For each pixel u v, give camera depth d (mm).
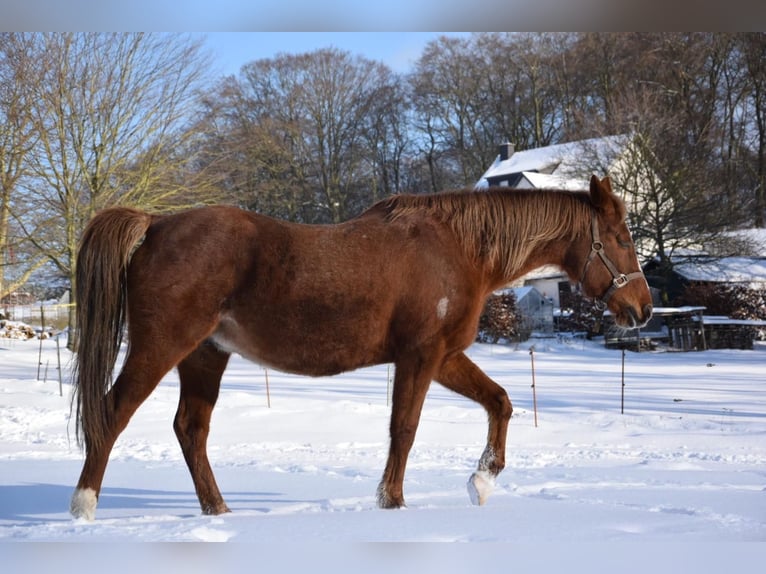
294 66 49000
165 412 14688
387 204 6332
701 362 27062
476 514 5289
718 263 39906
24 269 30844
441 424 13148
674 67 45781
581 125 44406
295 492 7445
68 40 25562
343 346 5945
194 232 5781
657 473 8734
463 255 6250
